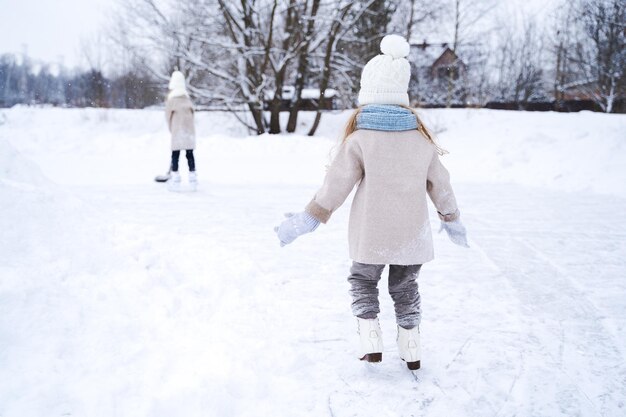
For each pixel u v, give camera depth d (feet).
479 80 116.98
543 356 8.95
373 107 7.95
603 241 16.58
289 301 11.23
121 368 7.69
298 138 48.11
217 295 10.98
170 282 11.00
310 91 84.28
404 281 8.21
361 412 7.24
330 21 58.75
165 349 8.44
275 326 9.92
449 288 12.30
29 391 6.76
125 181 29.63
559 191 26.63
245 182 29.89
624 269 13.75
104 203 21.76
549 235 17.35
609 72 67.51
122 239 11.86
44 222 11.13
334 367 8.51
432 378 8.20
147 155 43.68
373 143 7.74
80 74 82.23
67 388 7.01
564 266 13.99
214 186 28.02
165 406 6.93
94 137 50.16
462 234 8.32
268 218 19.42
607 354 9.04
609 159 29.73
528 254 15.15
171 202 22.39
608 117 48.67
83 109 62.95
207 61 60.90
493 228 18.39
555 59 106.42
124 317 9.03
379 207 7.70
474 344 9.39
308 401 7.49
